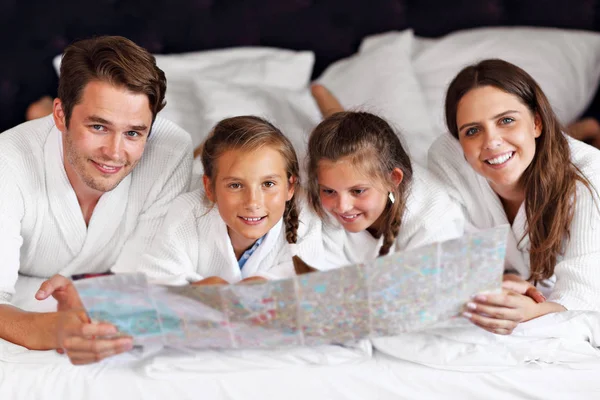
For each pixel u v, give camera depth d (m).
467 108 1.34
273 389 1.18
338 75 2.17
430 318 1.17
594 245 1.32
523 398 1.19
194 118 2.01
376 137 1.33
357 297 1.11
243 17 2.29
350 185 1.31
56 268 1.47
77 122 1.24
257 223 1.28
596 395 1.19
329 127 1.34
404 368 1.20
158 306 1.12
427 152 1.66
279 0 2.29
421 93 2.03
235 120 1.32
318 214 1.42
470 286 1.15
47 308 1.38
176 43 2.31
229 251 1.37
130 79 1.22
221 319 1.13
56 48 2.26
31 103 2.28
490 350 1.20
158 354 1.21
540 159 1.37
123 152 1.27
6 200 1.32
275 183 1.28
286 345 1.18
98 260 1.46
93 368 1.18
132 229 1.45
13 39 2.24
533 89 1.36
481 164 1.36
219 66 2.18
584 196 1.34
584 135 2.00
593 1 2.24
